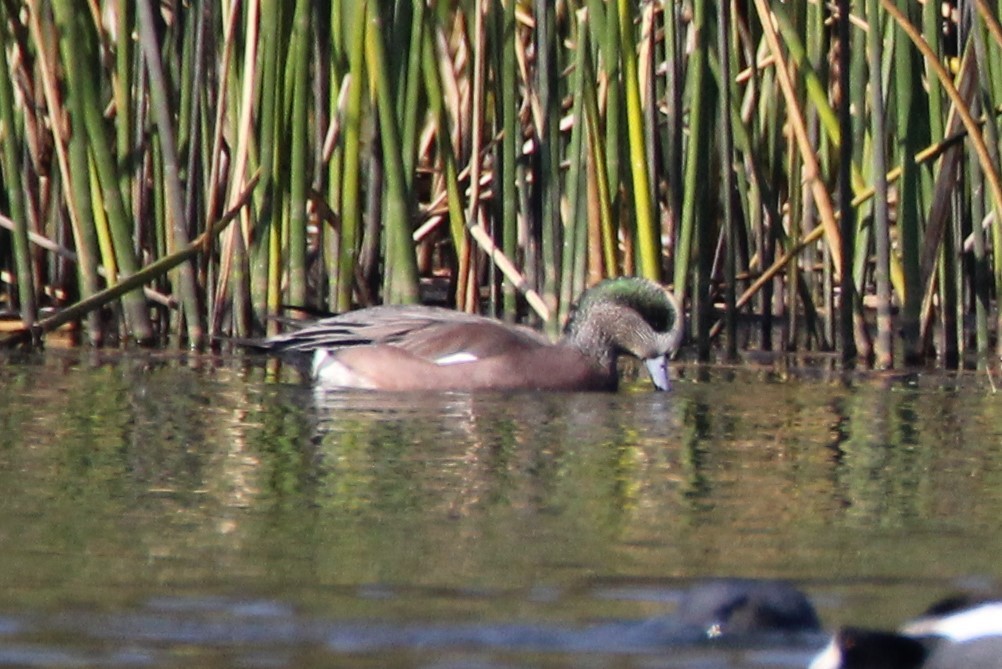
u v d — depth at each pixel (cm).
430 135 1706
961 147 1481
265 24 1420
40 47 1466
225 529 812
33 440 1048
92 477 935
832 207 1441
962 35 1479
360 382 1339
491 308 1552
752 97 1560
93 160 1487
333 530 813
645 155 1412
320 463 994
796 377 1423
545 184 1473
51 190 1625
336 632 649
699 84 1408
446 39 1588
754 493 923
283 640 639
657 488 934
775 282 1675
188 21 1509
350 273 1466
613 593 707
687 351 1582
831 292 1603
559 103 1462
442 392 1330
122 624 654
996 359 1504
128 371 1373
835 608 690
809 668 611
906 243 1484
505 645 638
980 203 1475
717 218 1664
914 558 774
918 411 1238
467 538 802
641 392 1348
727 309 1520
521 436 1110
